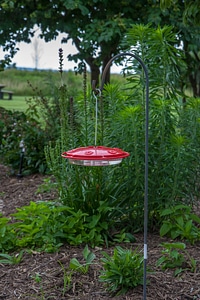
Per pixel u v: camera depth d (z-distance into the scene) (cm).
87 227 424
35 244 414
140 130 437
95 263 371
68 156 304
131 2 776
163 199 444
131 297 320
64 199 441
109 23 729
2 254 385
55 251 399
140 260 338
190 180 447
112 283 333
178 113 452
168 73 443
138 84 446
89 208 438
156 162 438
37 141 751
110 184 440
